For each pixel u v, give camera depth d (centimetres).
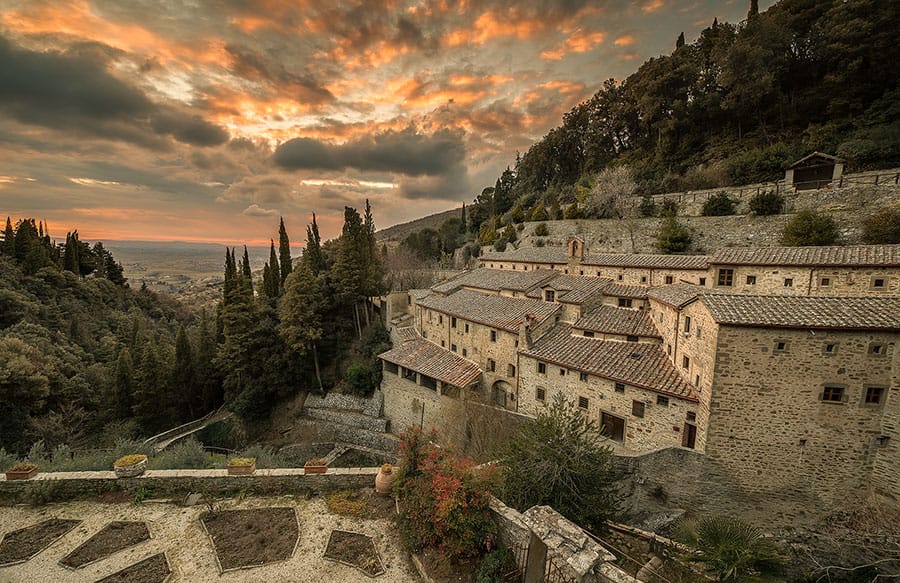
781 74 4553
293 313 3931
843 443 1602
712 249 3634
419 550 1222
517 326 2786
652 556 1407
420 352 3516
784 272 2236
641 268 3039
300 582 1120
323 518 1392
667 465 1906
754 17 4744
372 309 5019
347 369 4088
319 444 3500
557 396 2477
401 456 1496
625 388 2142
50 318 4906
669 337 2250
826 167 3447
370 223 6178
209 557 1197
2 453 1922
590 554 920
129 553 1204
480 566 1132
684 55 5609
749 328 1669
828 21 4175
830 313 1614
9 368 2958
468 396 2772
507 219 7056
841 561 1566
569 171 7881
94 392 4059
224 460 1998
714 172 4403
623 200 4831
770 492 1717
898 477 1509
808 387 1623
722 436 1758
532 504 1373
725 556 1223
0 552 1189
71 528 1305
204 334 4662
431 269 6538
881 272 1953
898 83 3741
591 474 1440
